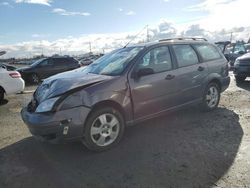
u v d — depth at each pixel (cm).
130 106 461
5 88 873
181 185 329
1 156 434
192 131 511
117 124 449
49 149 452
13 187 343
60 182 349
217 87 646
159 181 340
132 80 465
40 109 408
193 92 575
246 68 1054
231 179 338
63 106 397
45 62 1628
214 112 634
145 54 496
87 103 410
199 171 360
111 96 434
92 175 363
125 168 378
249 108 666
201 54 608
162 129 527
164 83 507
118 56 527
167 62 529
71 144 468
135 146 451
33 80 1580
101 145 433
